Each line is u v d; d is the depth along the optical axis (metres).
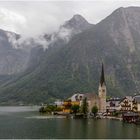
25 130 191.25
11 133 178.12
